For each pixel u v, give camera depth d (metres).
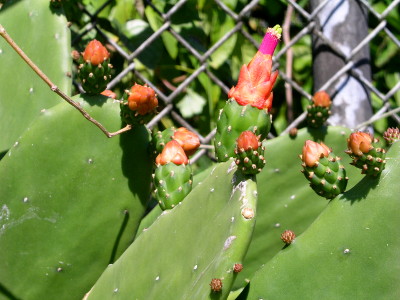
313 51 0.75
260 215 0.58
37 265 0.49
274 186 0.58
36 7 0.56
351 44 0.74
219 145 0.41
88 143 0.47
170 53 0.78
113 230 0.49
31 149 0.47
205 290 0.37
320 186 0.40
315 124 0.58
